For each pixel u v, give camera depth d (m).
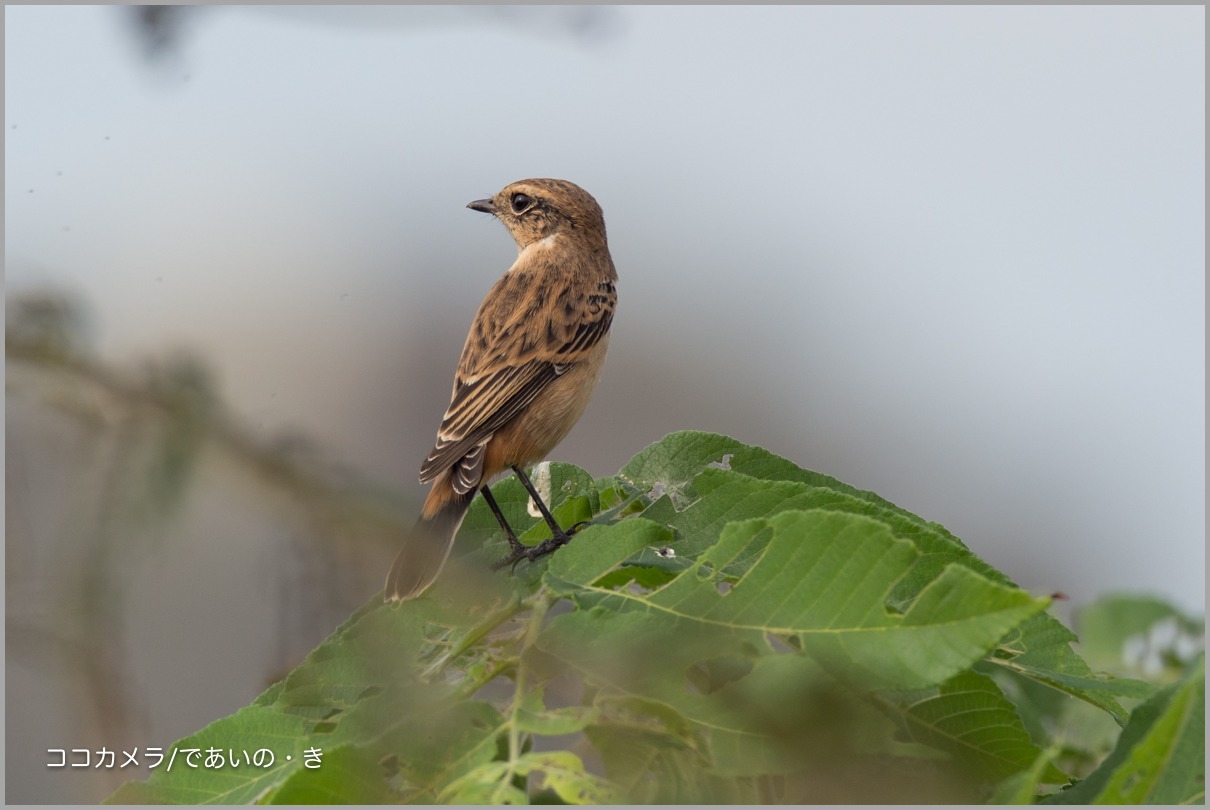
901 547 4.93
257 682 9.79
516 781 4.50
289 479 8.37
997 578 5.70
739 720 4.79
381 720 5.21
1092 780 4.66
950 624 4.72
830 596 4.99
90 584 8.40
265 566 8.30
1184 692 4.26
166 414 8.52
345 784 4.62
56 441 8.47
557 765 4.52
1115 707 5.59
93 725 8.48
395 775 4.84
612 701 4.89
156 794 5.39
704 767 4.72
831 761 4.73
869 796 4.74
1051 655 5.82
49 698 8.51
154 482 8.38
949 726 5.26
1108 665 8.54
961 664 4.65
